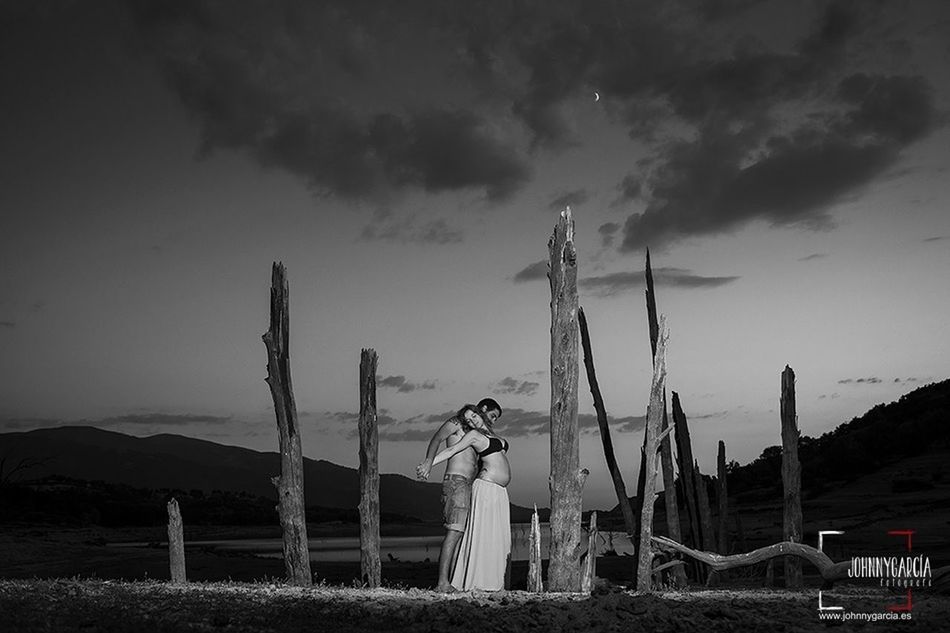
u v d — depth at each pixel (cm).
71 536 6794
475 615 1023
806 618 1048
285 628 973
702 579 1823
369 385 1600
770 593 1343
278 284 1594
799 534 1611
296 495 1540
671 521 1733
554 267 1420
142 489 12362
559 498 1388
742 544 2512
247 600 1183
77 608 1086
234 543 7062
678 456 1903
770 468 8719
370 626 986
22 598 1180
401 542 8619
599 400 1795
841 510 5894
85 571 2794
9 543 3669
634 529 1666
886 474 7162
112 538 7156
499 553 1334
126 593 1261
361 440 1591
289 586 1447
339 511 14788
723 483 1922
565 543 1377
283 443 1552
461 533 1334
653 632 961
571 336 1407
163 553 3603
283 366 1566
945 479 6562
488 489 1334
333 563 3728
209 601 1166
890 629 980
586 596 1228
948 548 3195
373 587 1517
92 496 9656
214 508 12088
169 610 1090
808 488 7412
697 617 1031
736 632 963
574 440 1395
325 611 1089
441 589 1301
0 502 8081
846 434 9444
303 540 1534
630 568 2711
